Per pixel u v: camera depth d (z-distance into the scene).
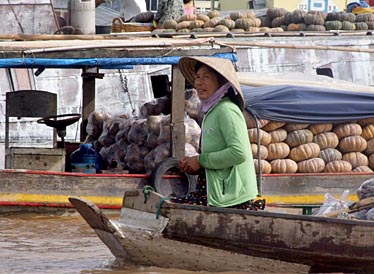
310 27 46.41
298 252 16.62
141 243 17.12
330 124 29.28
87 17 45.00
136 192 17.58
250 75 31.31
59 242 22.06
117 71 42.50
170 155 28.25
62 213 27.62
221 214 16.59
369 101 28.91
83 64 27.06
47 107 29.81
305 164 28.97
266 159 28.84
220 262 17.00
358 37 43.53
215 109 16.22
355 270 16.81
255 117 28.09
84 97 33.41
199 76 16.28
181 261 17.28
